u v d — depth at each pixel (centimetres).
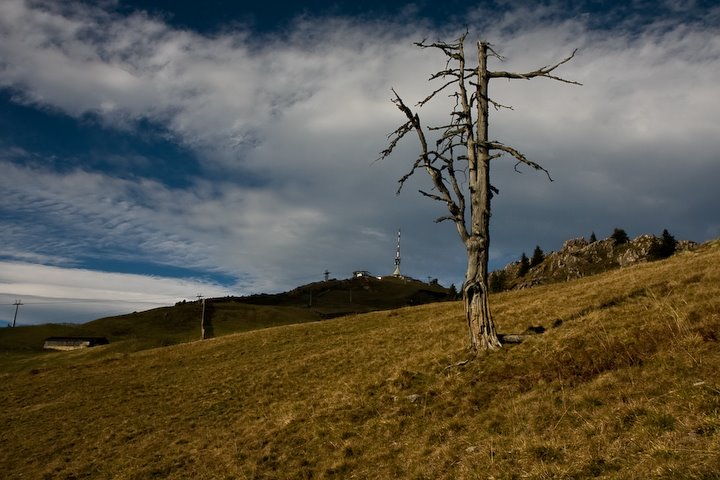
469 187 1928
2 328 11512
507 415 1154
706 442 659
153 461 1869
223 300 19638
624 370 1133
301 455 1471
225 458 1650
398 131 2094
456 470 976
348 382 2112
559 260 17938
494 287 17888
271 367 3297
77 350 7925
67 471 1970
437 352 2042
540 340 1648
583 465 753
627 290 2131
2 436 2786
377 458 1249
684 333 1197
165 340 7888
